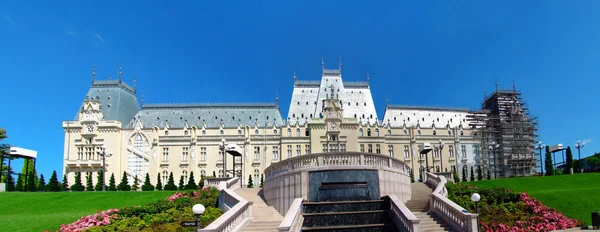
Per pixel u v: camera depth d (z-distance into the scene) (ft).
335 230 113.09
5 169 315.17
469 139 407.44
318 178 133.39
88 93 406.82
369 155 137.80
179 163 377.71
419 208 133.69
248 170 375.45
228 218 104.78
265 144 382.01
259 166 377.30
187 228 123.24
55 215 160.45
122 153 380.78
